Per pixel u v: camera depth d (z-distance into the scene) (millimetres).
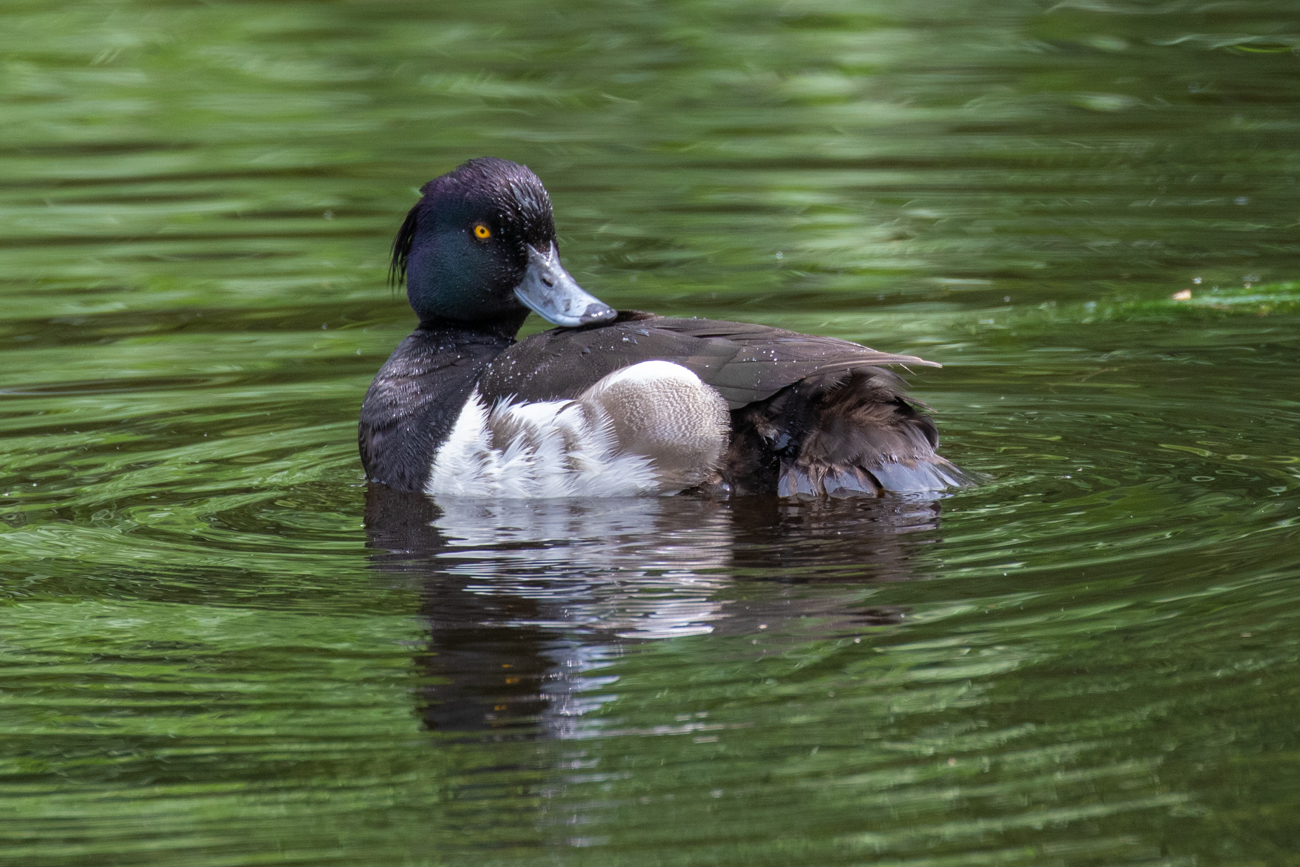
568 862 5656
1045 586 7949
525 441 9945
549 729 6578
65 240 16562
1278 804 5848
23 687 7105
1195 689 6695
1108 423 11141
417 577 8430
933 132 19625
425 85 21688
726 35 23938
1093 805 5887
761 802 5977
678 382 9703
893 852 5648
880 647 7266
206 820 5996
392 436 10523
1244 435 10727
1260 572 7980
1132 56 22203
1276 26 23234
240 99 21156
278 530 9383
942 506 9375
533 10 25141
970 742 6344
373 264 15898
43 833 5922
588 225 16750
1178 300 14289
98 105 21000
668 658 7227
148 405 12109
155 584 8398
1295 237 15930
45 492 10125
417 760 6367
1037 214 16828
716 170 18406
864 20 24641
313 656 7375
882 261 15602
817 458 9750
